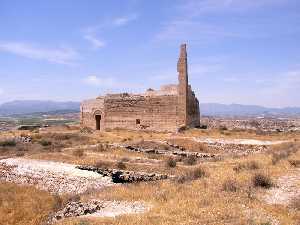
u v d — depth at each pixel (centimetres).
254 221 1892
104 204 2534
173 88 7375
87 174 3716
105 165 4044
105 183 3469
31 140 6203
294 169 3203
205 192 2567
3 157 4700
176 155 5112
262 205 2208
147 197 2641
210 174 3306
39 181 3341
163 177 3634
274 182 2753
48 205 2792
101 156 4616
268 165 3469
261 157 4134
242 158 4450
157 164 4278
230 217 1992
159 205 2367
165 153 5212
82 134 6706
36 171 3709
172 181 3153
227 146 5944
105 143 5756
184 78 7244
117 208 2422
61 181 3406
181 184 2936
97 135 6612
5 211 2641
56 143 5934
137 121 7512
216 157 5016
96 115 7881
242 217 1973
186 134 6812
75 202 2642
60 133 6788
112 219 2075
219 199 2348
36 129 8125
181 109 7238
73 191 3148
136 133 6956
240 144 5975
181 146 5828
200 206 2230
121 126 7612
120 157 4612
